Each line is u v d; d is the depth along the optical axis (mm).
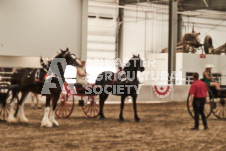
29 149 7910
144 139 9414
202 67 31375
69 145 8422
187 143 8930
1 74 22016
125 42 34594
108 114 15586
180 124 12547
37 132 10250
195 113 11320
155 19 36031
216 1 32188
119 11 34281
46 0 21984
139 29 35250
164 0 33906
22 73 11914
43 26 21906
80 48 23203
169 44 25547
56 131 10492
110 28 33781
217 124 12742
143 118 14242
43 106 18844
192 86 11219
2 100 12227
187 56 30594
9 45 20938
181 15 37594
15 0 21062
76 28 23047
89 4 31781
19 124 11844
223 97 13867
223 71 32594
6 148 8000
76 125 11867
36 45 21719
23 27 21312
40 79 10984
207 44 32906
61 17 22484
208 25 39469
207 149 8211
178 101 24109
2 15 20703
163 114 15891
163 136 9953
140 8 34688
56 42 22344
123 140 9227
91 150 7902
